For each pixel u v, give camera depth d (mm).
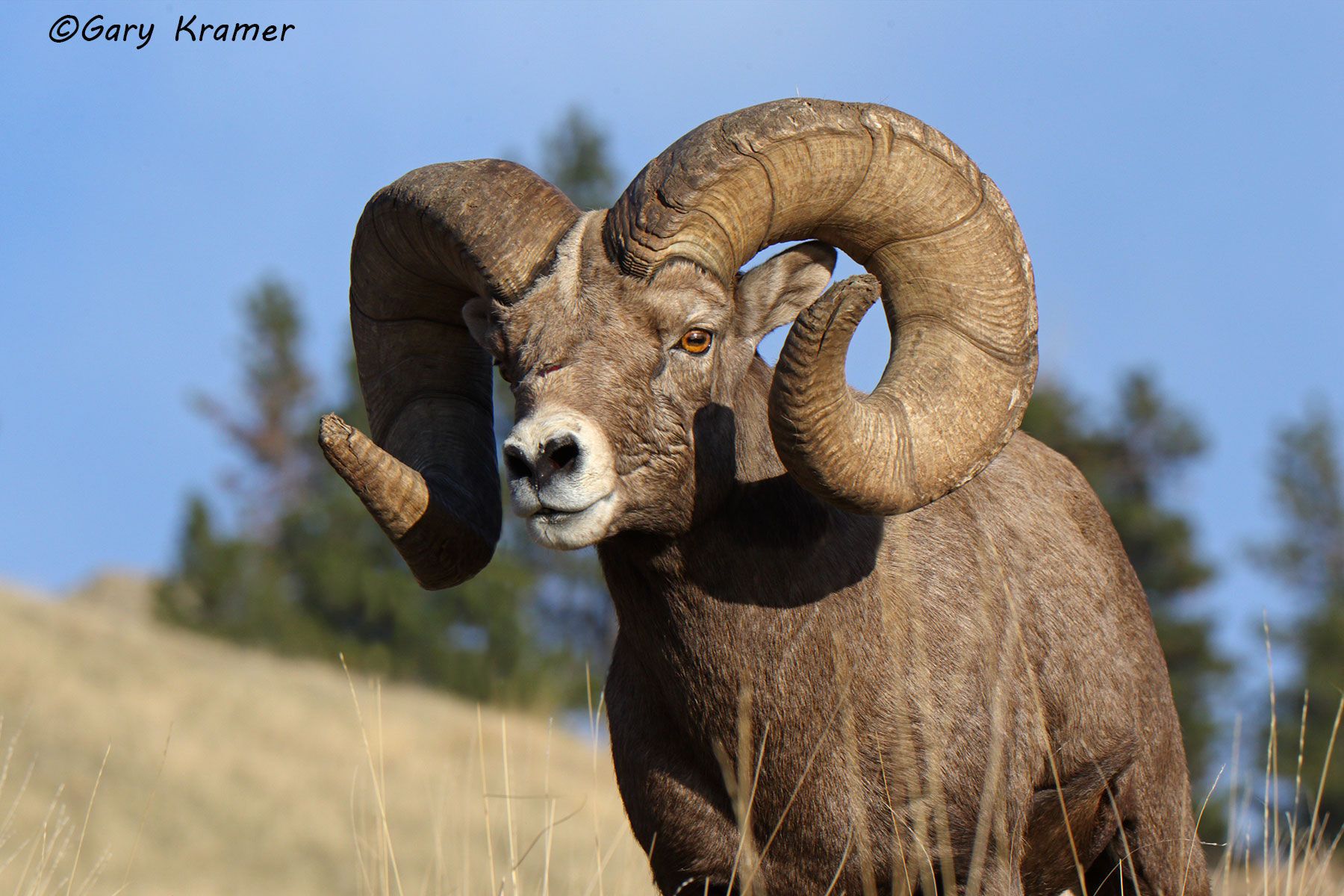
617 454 17266
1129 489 135625
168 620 172625
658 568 18609
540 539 17234
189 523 177750
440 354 21188
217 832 70750
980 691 19094
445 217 18500
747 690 18641
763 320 19141
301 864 68375
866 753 18578
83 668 99562
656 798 19672
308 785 82625
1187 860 22344
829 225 18672
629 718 20188
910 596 19109
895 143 17984
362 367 21734
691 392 17859
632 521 17750
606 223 17938
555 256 18000
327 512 177375
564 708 146625
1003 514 21141
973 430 17750
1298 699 114750
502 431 127938
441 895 23453
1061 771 20469
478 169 18828
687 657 18938
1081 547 22000
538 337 17656
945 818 18438
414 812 77688
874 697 18656
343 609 169375
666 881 19953
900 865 18391
